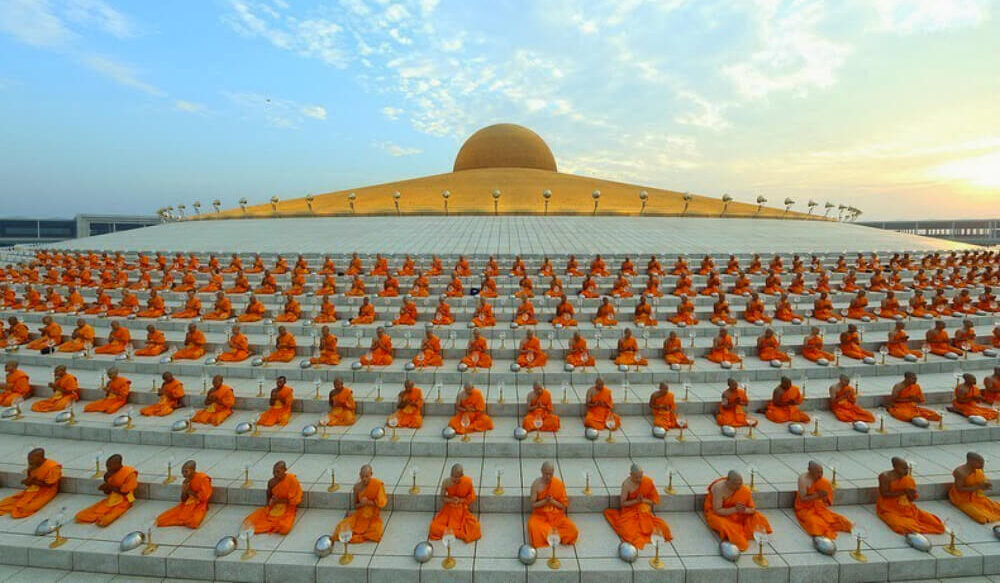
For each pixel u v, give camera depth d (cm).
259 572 641
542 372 1159
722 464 860
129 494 751
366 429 948
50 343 1342
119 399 1038
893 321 1534
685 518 739
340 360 1255
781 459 877
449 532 654
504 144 5700
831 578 637
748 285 1822
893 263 2186
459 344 1346
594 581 630
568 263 2091
